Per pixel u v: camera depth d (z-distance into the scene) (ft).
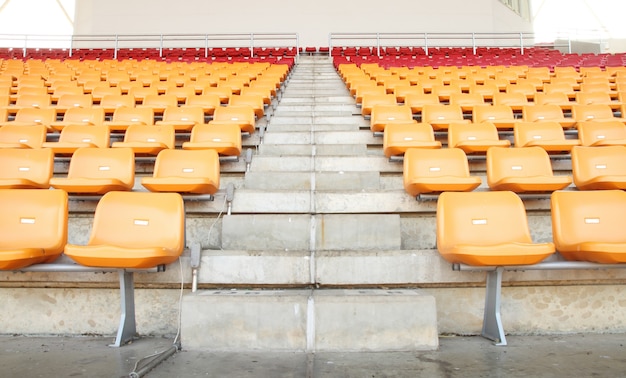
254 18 49.62
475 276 8.67
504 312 8.69
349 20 49.70
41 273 8.54
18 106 19.63
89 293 8.71
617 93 22.00
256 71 32.01
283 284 8.82
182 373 6.33
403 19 49.75
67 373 6.18
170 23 49.52
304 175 13.08
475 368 6.42
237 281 8.79
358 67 36.01
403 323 7.50
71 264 8.13
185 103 22.12
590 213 8.77
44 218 8.71
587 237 8.59
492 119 17.34
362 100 20.84
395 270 8.76
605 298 8.77
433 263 8.75
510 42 52.06
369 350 7.40
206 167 11.87
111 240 8.67
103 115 17.63
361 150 15.98
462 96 20.76
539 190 10.86
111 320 8.63
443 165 12.07
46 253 8.07
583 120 16.99
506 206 9.01
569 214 8.72
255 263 8.84
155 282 8.61
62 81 26.78
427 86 25.32
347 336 7.47
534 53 47.29
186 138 17.07
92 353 7.17
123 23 49.57
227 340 7.54
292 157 14.51
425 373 6.24
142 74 29.96
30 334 8.54
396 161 14.51
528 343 7.75
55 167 14.20
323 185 13.05
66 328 8.61
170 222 8.82
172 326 8.65
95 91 23.40
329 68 38.88
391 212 11.56
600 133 14.74
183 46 49.67
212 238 11.06
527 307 8.71
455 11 50.11
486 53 46.98
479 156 13.98
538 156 11.94
